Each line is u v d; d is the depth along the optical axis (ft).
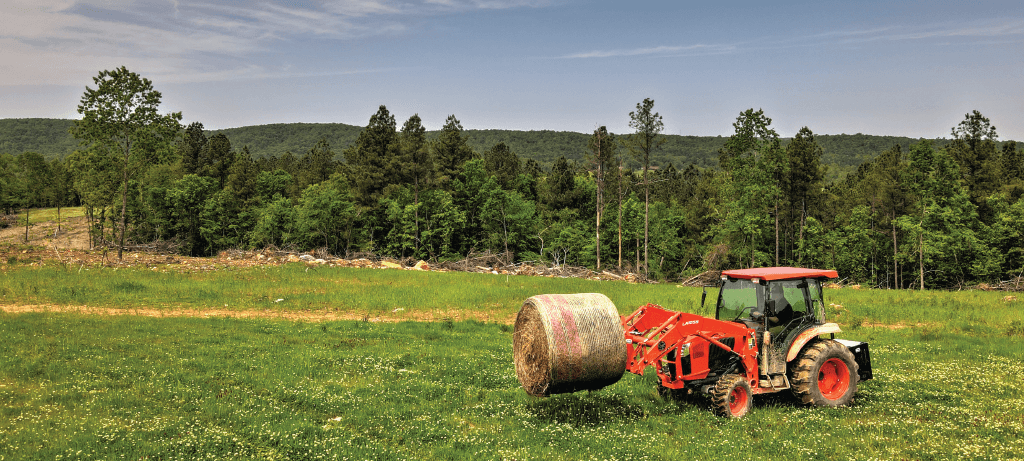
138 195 240.53
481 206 233.14
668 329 34.04
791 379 35.09
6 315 61.21
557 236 237.45
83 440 26.32
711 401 35.58
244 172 294.25
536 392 31.27
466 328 64.39
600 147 203.00
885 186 219.20
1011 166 268.41
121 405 32.04
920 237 182.09
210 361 43.21
